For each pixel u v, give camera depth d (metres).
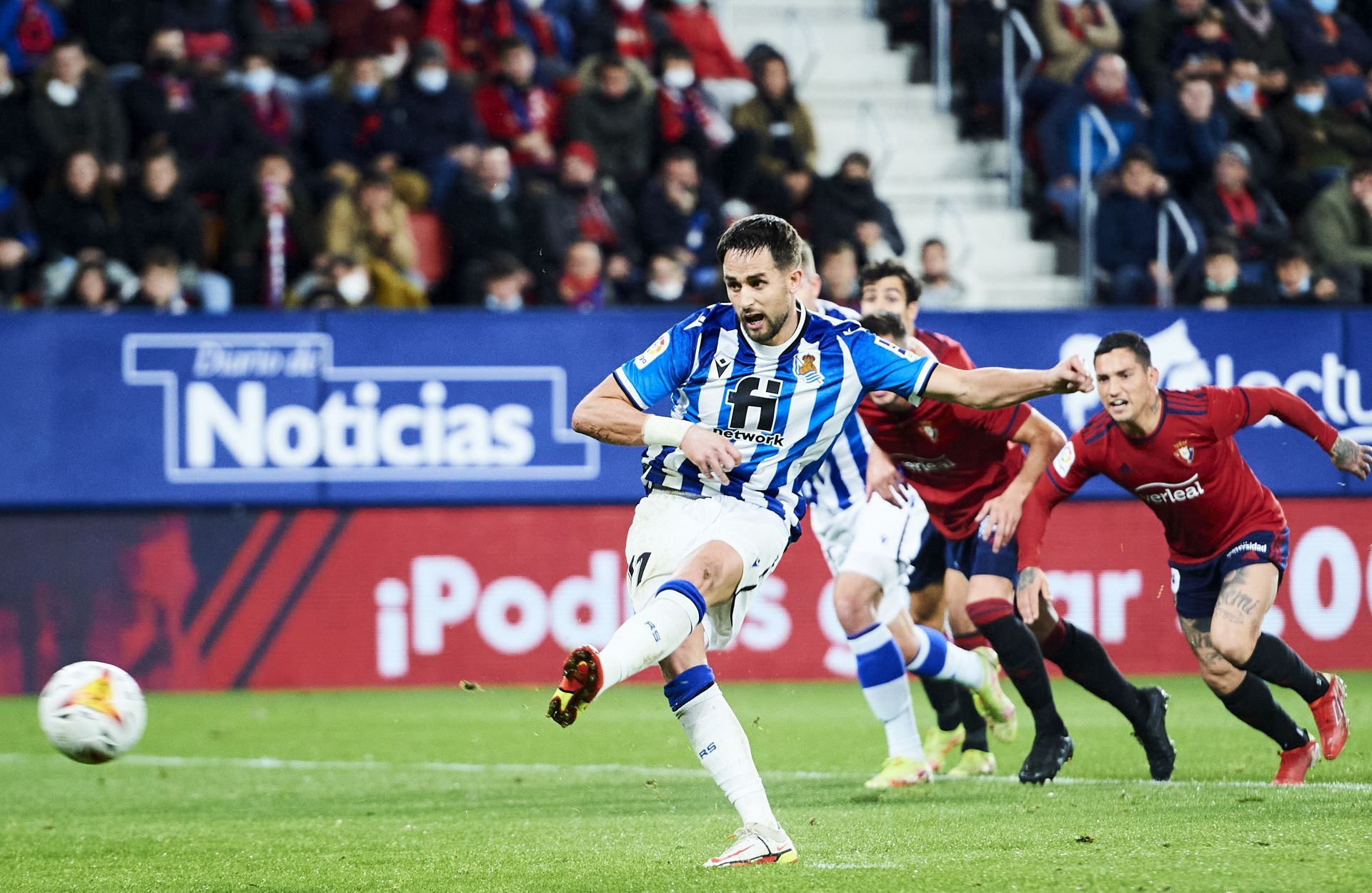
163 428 38.31
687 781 25.45
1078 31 52.88
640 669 15.53
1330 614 40.00
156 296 40.62
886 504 23.64
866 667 23.30
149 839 19.97
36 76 44.62
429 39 46.88
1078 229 50.78
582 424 16.64
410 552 39.25
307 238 43.50
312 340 38.66
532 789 24.67
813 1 58.41
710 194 46.38
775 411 16.89
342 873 16.91
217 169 45.56
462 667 39.44
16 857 18.69
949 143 55.69
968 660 24.66
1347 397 39.88
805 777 25.27
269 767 28.06
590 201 44.56
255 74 46.69
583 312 39.22
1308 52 53.88
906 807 20.78
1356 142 51.72
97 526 38.47
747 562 16.67
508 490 39.22
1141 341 21.58
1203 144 49.84
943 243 46.75
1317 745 23.52
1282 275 44.50
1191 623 22.88
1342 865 15.33
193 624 38.78
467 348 38.97
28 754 30.20
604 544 39.66
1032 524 22.42
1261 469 39.72
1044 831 18.14
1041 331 39.25
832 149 55.00
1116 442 21.95
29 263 42.41
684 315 39.59
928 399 17.17
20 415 37.88
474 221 43.59
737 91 52.84
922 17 58.31
